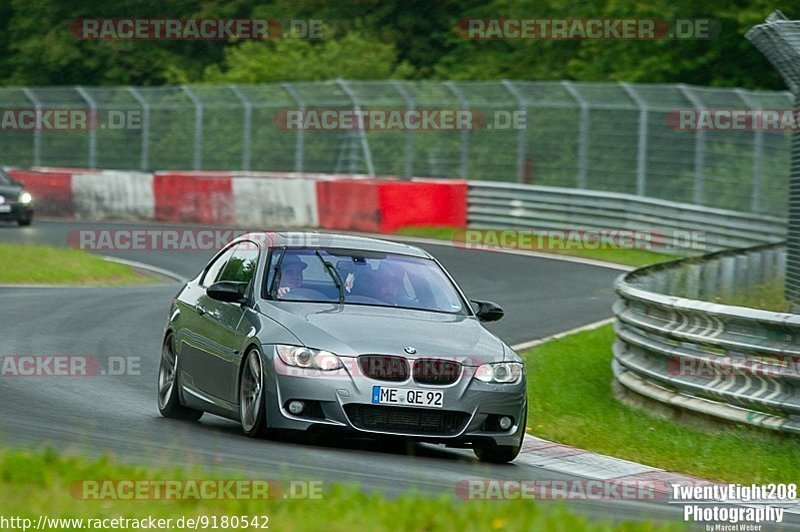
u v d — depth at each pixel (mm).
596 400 32594
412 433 21828
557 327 44969
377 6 119875
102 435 21547
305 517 14023
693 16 91062
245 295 24078
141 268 62750
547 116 77312
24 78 129000
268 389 21953
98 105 92250
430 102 80875
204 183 83750
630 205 71062
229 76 110062
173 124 91812
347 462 20359
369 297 24016
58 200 88562
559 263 63500
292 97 86500
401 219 77500
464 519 14320
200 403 24797
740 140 68188
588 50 97500
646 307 31781
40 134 96938
